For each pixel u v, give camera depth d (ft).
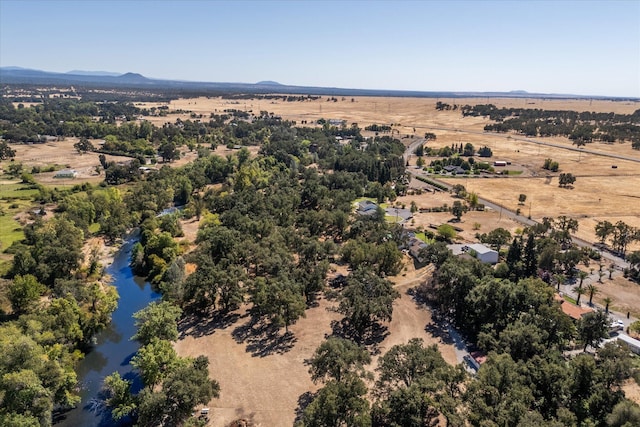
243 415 244.01
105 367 293.43
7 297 333.21
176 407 225.15
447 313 352.90
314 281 363.76
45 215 566.36
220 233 430.61
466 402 213.25
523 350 266.57
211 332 326.85
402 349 241.96
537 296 310.45
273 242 434.30
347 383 217.56
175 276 380.37
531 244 397.60
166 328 283.59
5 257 423.23
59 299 305.73
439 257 399.65
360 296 321.93
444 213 635.66
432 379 218.59
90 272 416.46
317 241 432.66
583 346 292.81
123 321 350.43
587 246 492.13
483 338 285.84
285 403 253.24
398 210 626.64
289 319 320.29
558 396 227.20
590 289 358.02
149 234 476.13
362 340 317.01
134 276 431.84
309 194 643.04
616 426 201.57
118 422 243.40
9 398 212.84
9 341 230.89
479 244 465.06
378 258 414.41
